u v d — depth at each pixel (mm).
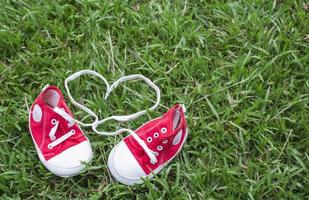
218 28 953
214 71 903
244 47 923
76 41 927
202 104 878
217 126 852
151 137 808
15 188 811
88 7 958
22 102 871
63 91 882
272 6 965
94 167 819
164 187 805
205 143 847
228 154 837
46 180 818
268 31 941
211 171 813
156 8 966
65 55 912
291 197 807
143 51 920
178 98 882
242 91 883
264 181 812
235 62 911
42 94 805
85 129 859
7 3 948
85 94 887
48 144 815
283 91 884
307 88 892
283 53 908
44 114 806
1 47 915
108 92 872
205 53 922
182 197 800
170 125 803
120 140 845
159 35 940
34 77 893
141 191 812
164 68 904
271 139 850
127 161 807
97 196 803
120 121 855
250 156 847
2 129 844
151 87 895
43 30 935
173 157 829
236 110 878
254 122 863
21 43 922
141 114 850
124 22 952
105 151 843
